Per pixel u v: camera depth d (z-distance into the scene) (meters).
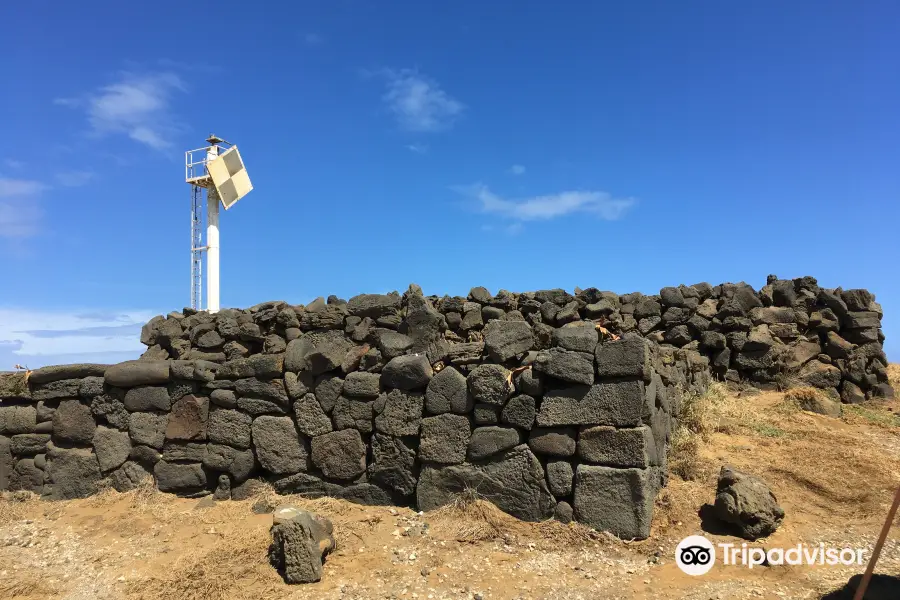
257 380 7.45
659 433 6.57
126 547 6.38
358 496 6.98
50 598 5.40
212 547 6.17
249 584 5.39
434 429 6.58
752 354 11.66
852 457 7.59
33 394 8.42
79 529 6.98
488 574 5.33
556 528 5.89
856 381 11.39
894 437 8.74
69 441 8.22
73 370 8.16
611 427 5.86
